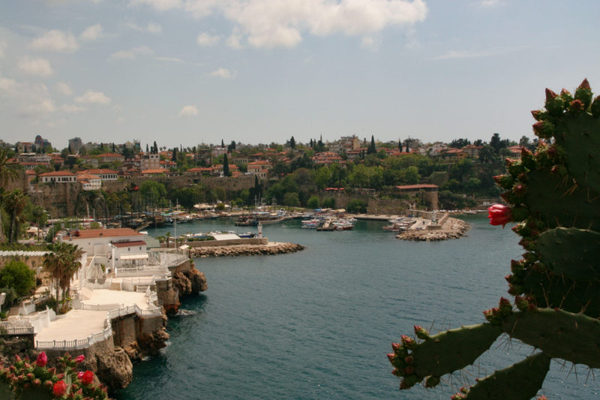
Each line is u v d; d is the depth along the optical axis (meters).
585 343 9.92
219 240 151.88
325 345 62.56
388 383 51.03
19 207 88.56
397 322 70.94
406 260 124.75
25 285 60.75
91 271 86.00
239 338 66.00
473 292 86.50
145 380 52.50
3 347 44.66
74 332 51.41
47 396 13.72
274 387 50.81
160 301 77.50
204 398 48.41
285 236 186.12
